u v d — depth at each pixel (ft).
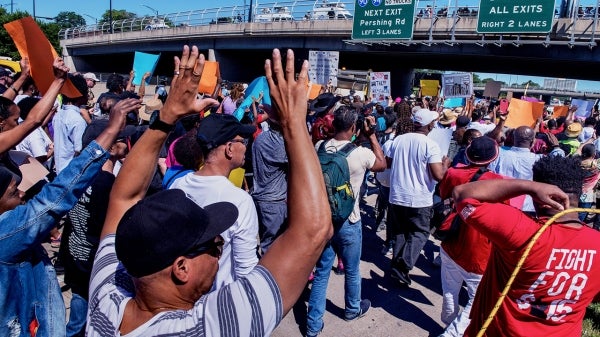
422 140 14.47
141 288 3.73
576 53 67.41
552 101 248.52
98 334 3.91
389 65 132.05
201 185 8.02
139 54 23.25
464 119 21.42
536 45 69.92
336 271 17.34
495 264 7.34
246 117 19.94
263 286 3.50
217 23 113.29
